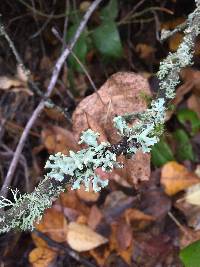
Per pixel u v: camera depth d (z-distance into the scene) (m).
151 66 0.24
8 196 0.23
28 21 0.25
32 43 0.25
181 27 0.18
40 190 0.14
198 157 0.24
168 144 0.24
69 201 0.23
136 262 0.22
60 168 0.14
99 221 0.23
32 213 0.14
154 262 0.22
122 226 0.23
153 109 0.15
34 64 0.25
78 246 0.22
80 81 0.24
